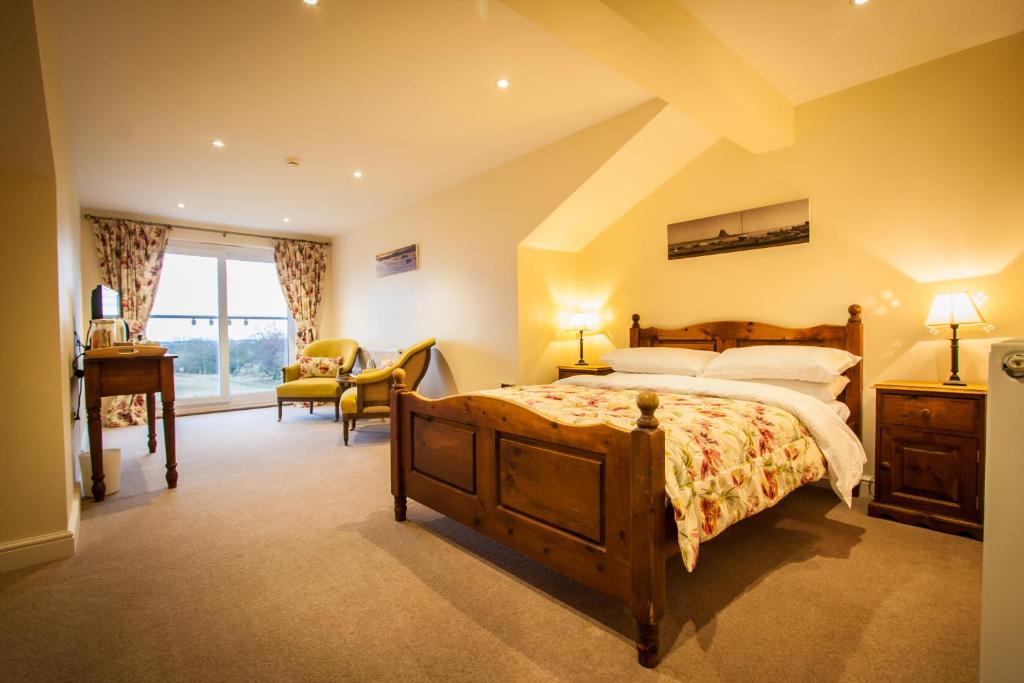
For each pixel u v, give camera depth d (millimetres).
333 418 5441
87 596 1769
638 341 3828
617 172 3418
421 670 1374
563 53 2426
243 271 6211
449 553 2105
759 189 3213
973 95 2457
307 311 6492
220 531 2348
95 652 1459
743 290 3309
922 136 2609
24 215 2021
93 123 3076
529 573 1929
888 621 1596
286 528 2381
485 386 4258
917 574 1905
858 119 2812
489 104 2971
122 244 5172
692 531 1416
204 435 4539
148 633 1551
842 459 2195
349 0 1992
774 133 2863
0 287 1973
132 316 5230
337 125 3203
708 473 1587
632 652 1450
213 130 3234
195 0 1965
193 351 5832
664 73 2180
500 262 4082
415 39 2285
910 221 2660
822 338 2930
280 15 2082
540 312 4109
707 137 3367
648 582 1364
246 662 1414
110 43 2240
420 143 3537
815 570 1946
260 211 5324
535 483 1735
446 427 2162
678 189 3646
